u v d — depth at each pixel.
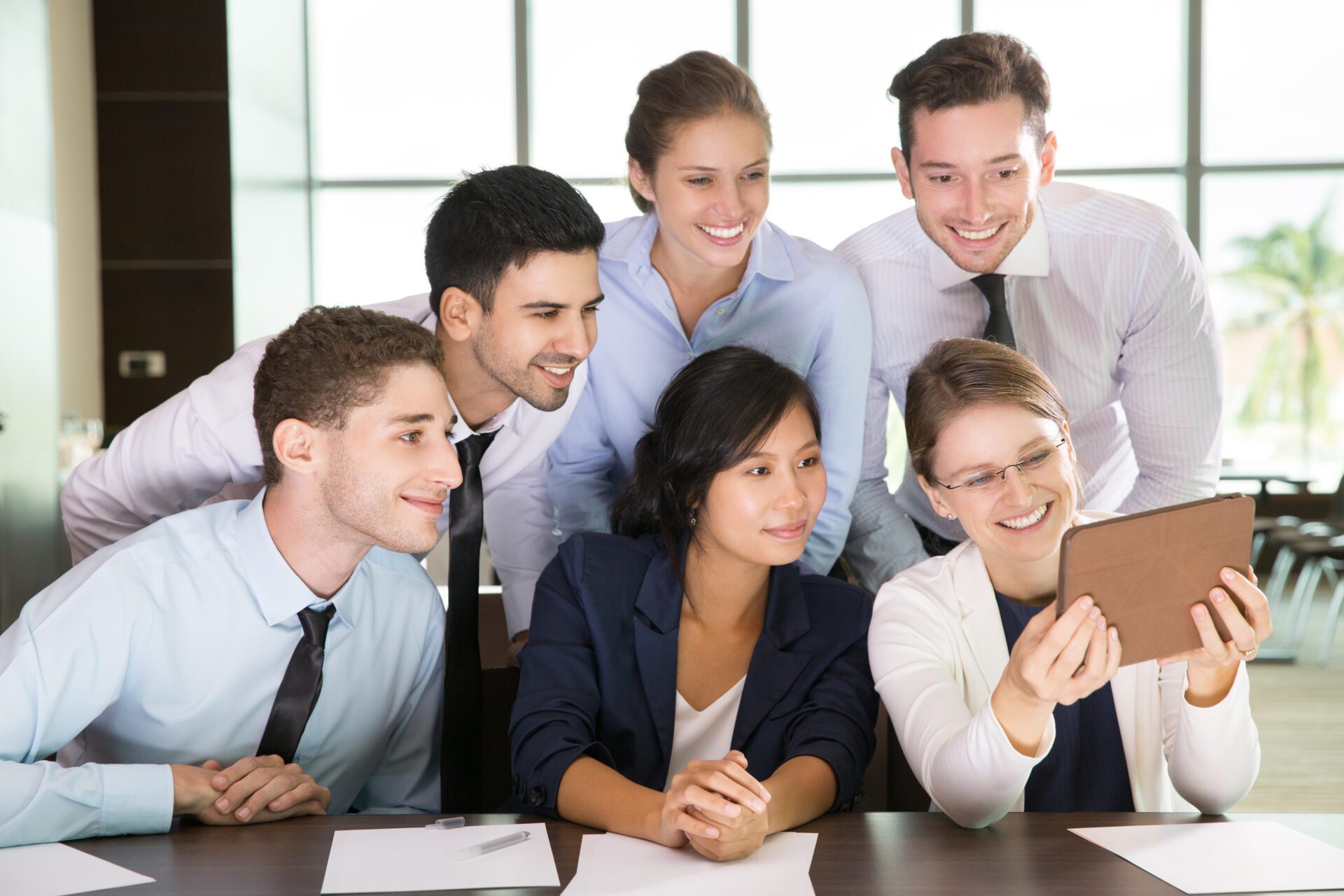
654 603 1.69
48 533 4.69
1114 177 7.36
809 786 1.44
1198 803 1.43
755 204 2.00
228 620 1.58
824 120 7.16
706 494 1.64
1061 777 1.58
